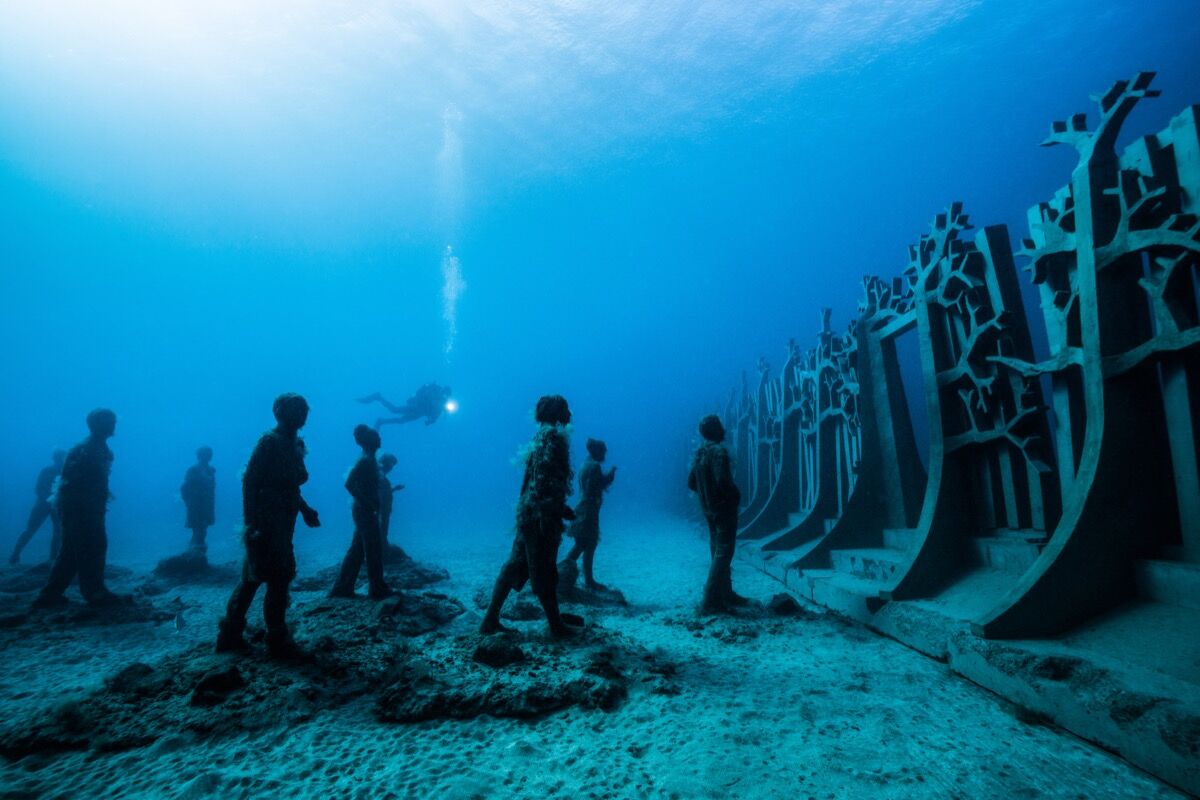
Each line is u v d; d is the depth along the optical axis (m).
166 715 3.23
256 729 3.12
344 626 5.12
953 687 3.77
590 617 6.00
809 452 9.94
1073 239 4.14
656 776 2.65
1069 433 4.37
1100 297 3.92
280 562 4.14
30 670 4.52
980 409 5.37
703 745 2.95
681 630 5.43
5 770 2.74
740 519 12.38
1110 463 3.84
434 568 9.20
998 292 5.14
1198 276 3.52
